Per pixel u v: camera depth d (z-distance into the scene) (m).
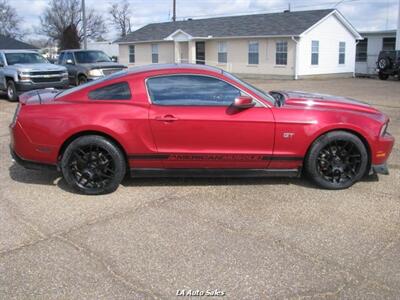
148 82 5.15
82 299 3.12
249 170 5.25
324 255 3.71
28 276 3.42
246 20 32.38
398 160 6.58
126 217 4.52
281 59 28.53
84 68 17.08
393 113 11.71
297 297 3.13
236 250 3.80
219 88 5.15
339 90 20.03
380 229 4.21
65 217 4.54
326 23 28.97
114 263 3.60
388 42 32.12
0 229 4.26
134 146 5.07
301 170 5.31
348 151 5.24
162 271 3.48
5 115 11.57
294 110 5.14
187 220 4.43
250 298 3.13
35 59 16.25
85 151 5.13
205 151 5.10
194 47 32.97
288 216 4.51
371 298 3.12
